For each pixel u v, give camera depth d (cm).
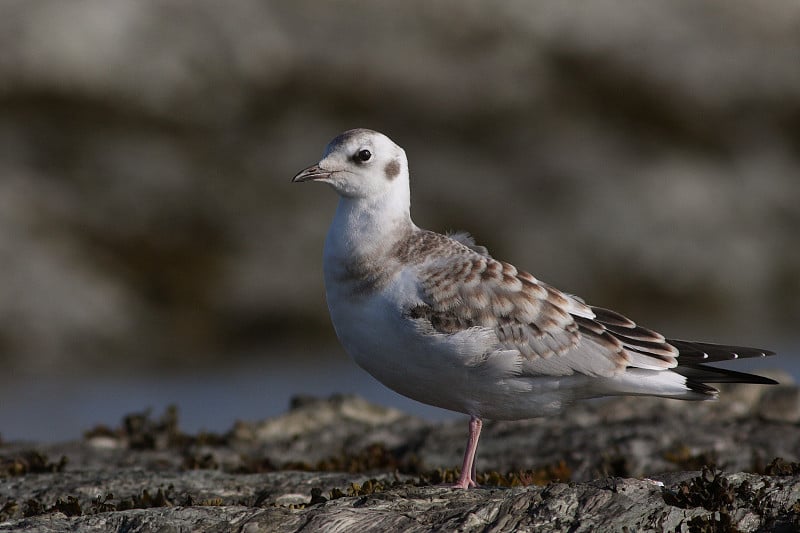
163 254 2203
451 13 2812
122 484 812
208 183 2338
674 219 2466
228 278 2205
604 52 2819
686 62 2853
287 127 2514
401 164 759
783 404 1145
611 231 2406
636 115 2738
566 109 2691
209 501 731
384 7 2797
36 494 792
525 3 2873
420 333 707
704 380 744
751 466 968
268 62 2611
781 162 2709
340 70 2639
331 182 748
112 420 1741
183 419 1750
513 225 2388
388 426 1177
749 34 2983
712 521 600
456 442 1097
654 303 2366
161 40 2566
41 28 2495
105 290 2103
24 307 2012
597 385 728
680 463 995
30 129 2361
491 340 706
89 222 2202
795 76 2873
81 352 2020
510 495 651
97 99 2458
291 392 1906
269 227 2284
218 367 2059
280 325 2178
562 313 728
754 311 2389
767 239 2506
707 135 2736
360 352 739
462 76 2698
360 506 638
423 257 732
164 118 2467
